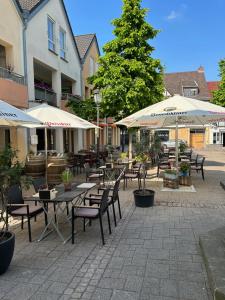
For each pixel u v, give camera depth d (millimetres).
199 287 3301
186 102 7559
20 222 5836
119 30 11867
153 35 11984
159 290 3246
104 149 18375
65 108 16281
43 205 5207
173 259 4016
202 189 8953
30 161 9742
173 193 8336
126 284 3381
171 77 39562
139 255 4168
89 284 3398
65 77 17688
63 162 9969
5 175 3744
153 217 6000
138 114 7953
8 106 5551
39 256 4188
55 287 3334
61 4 16094
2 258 3568
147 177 11500
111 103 12133
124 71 11555
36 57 13141
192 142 34812
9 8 11055
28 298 3121
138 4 11719
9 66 11133
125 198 7828
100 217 4652
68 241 4762
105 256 4156
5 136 11461
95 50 23188
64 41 16906
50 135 15992
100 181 9531
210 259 3629
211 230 4824
